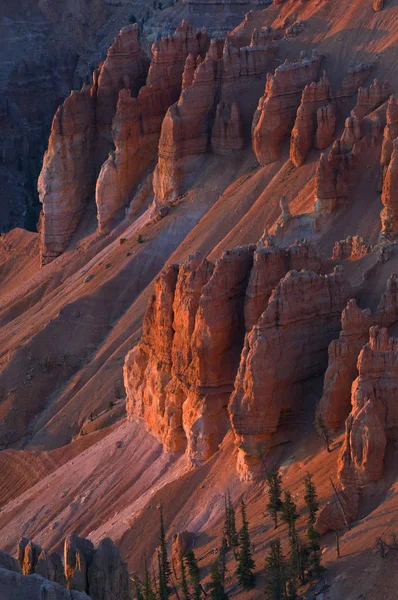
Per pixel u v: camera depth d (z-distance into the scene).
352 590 179.62
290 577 187.62
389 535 182.88
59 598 155.50
